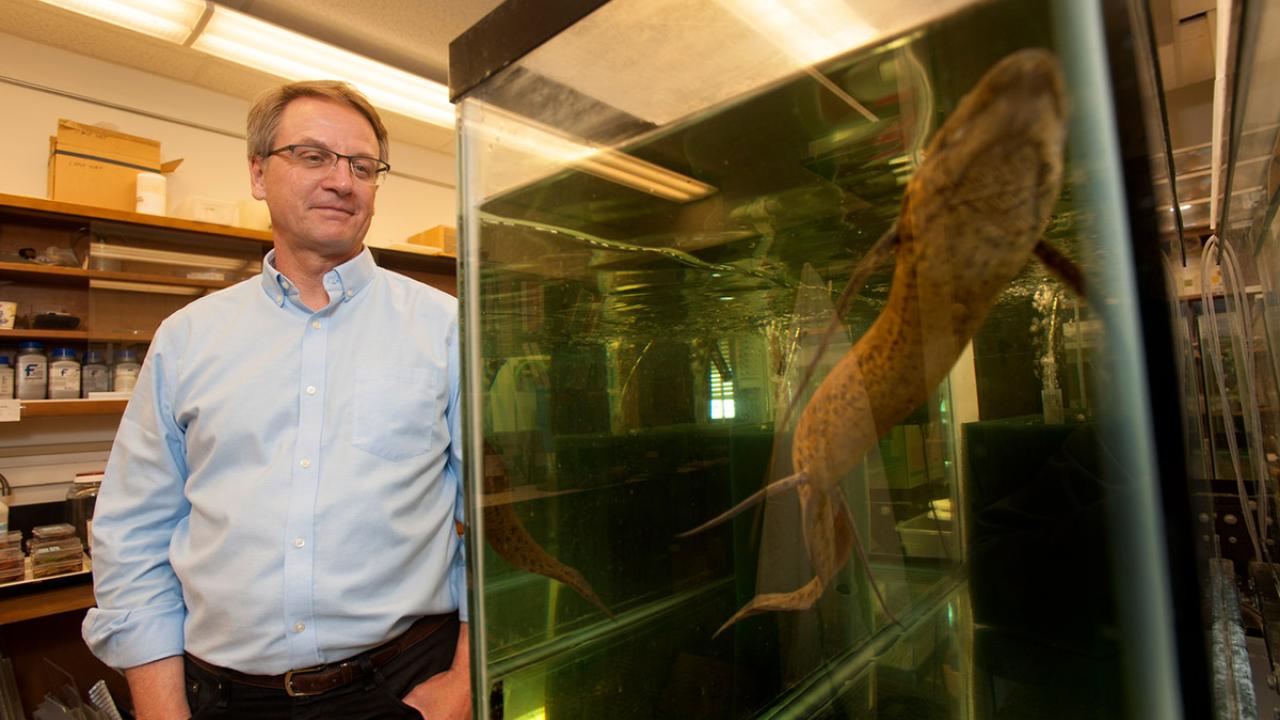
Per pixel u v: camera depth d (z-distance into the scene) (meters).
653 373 0.88
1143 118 0.31
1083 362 0.39
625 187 0.72
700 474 0.80
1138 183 0.32
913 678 0.60
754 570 0.74
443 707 1.07
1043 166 0.35
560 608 0.73
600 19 0.51
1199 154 2.10
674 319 0.86
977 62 0.41
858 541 0.61
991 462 0.55
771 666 0.70
